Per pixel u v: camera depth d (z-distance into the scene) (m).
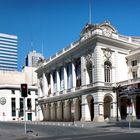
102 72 63.56
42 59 96.56
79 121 67.56
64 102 79.25
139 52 63.78
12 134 28.72
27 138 25.19
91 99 67.06
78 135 27.28
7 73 144.75
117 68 66.06
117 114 58.12
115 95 63.94
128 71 67.38
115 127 41.31
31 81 146.00
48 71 91.56
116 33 66.88
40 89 98.50
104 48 64.50
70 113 76.88
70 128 40.84
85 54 68.19
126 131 32.72
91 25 65.94
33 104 124.94
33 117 123.81
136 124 46.09
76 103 72.69
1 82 142.38
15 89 123.44
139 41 72.38
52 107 88.06
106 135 25.97
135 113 58.69
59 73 84.69
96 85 62.81
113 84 64.50
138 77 61.59
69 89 76.44
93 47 64.88
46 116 92.56
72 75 74.62
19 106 122.88
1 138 24.73
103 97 62.78
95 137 23.72
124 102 64.31
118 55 66.81
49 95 89.81
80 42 68.94
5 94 121.25
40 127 44.47
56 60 84.31
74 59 74.44
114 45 66.06
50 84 89.81
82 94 68.38
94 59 64.19
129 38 69.12
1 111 120.44
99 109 61.88
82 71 69.25
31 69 147.88
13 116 121.06
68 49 78.19
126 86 60.53
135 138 21.52
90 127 43.97
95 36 63.19
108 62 65.06
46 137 26.02
